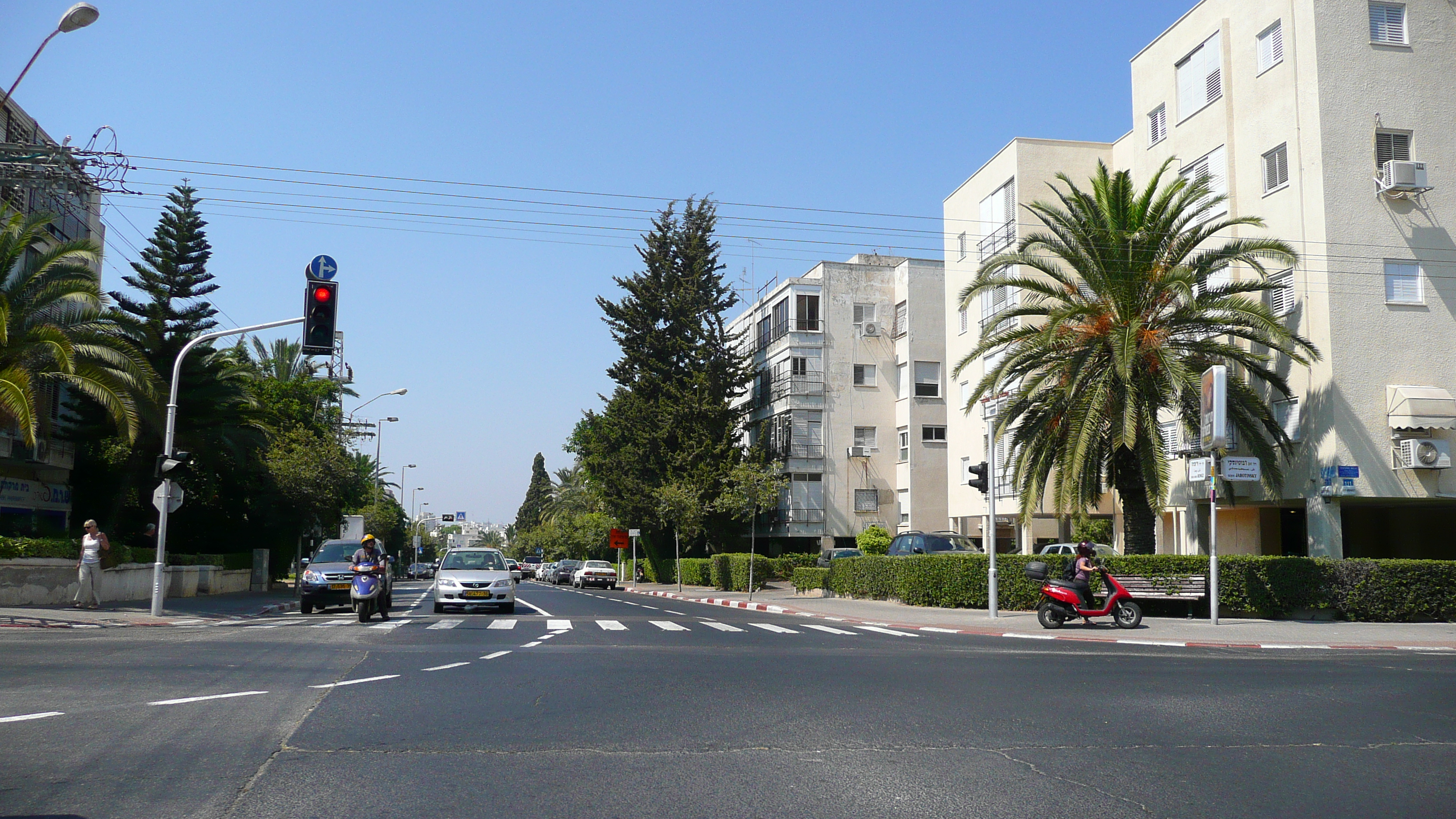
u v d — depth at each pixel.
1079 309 23.72
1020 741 8.34
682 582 54.91
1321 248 25.61
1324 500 25.23
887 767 7.34
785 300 52.62
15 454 30.23
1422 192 25.58
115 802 6.10
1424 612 22.75
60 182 20.27
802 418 51.16
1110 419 23.56
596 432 58.34
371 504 71.19
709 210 55.94
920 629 21.53
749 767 7.30
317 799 6.25
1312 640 18.77
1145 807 6.36
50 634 17.20
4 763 7.03
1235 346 26.33
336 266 19.22
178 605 26.11
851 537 50.69
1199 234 24.22
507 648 15.30
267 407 44.41
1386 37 26.39
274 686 10.74
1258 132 28.05
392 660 13.39
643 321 55.62
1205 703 10.48
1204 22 30.42
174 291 34.44
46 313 26.52
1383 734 8.80
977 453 40.88
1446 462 24.62
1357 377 25.14
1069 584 21.02
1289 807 6.39
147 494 35.78
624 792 6.54
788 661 14.16
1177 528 32.06
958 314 42.84
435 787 6.58
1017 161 37.44
